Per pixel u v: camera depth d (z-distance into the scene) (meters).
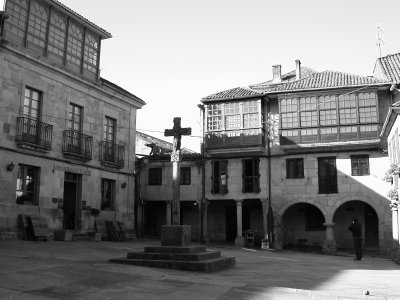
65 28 19.78
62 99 19.38
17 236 16.39
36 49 18.06
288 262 15.54
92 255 13.02
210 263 10.66
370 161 24.00
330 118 24.50
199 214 27.55
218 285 8.49
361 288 9.00
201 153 27.27
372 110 23.88
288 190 25.17
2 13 16.27
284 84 27.22
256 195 25.70
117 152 22.72
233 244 26.30
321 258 19.06
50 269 9.26
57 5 18.91
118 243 19.23
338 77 26.03
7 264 9.61
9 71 16.72
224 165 26.69
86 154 20.25
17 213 16.59
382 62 26.19
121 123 23.47
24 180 17.23
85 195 20.33
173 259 10.93
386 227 23.22
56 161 18.70
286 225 26.77
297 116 25.05
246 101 26.25
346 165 24.39
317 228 26.52
